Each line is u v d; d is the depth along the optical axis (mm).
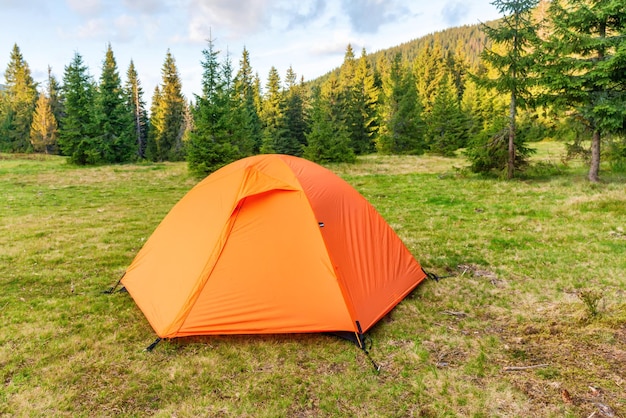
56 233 8875
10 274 6262
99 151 26406
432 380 3434
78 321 4652
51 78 41000
